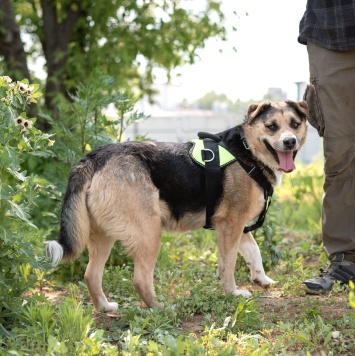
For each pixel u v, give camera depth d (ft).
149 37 30.96
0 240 12.94
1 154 12.49
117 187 14.60
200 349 10.94
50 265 13.48
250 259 17.16
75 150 19.56
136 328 12.64
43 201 24.90
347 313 13.52
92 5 30.83
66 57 30.83
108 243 15.46
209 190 15.49
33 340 12.11
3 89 13.06
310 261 21.16
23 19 33.88
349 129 16.15
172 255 21.36
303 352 11.70
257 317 13.53
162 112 122.62
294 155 16.24
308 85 16.60
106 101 19.58
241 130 16.15
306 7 16.75
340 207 16.57
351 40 15.64
